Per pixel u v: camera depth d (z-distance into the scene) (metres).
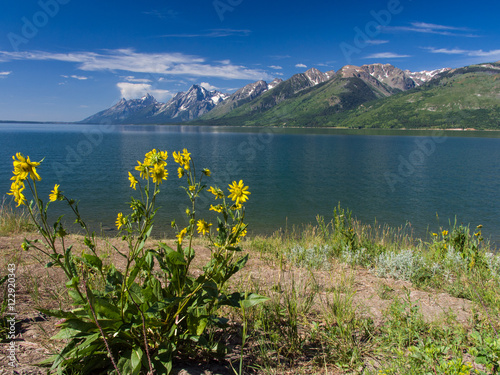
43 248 4.91
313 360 2.48
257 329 2.84
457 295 4.10
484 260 5.30
